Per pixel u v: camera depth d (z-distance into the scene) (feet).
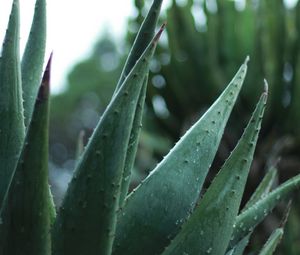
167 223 4.22
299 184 4.65
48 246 3.74
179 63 14.82
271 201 4.60
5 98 4.34
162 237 4.20
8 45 4.35
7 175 4.31
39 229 3.69
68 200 3.80
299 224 11.07
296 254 10.41
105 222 3.79
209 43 14.79
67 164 47.60
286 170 13.30
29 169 3.61
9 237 3.71
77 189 3.77
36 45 4.91
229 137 13.94
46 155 3.61
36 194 3.65
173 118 15.07
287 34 14.24
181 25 14.85
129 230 4.17
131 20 14.79
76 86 47.26
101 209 3.77
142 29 4.34
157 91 15.02
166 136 15.14
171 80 14.85
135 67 3.76
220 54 14.99
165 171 4.28
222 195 4.09
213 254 4.10
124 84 3.76
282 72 14.07
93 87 46.85
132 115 3.79
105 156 3.75
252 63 14.38
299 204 11.41
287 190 4.64
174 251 4.06
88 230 3.79
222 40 14.89
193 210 4.27
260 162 13.07
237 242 4.54
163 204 4.23
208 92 14.82
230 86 4.46
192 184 4.31
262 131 13.76
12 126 4.34
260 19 14.35
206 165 4.37
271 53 14.23
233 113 14.24
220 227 4.09
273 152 13.35
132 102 3.78
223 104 4.44
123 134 3.77
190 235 4.07
